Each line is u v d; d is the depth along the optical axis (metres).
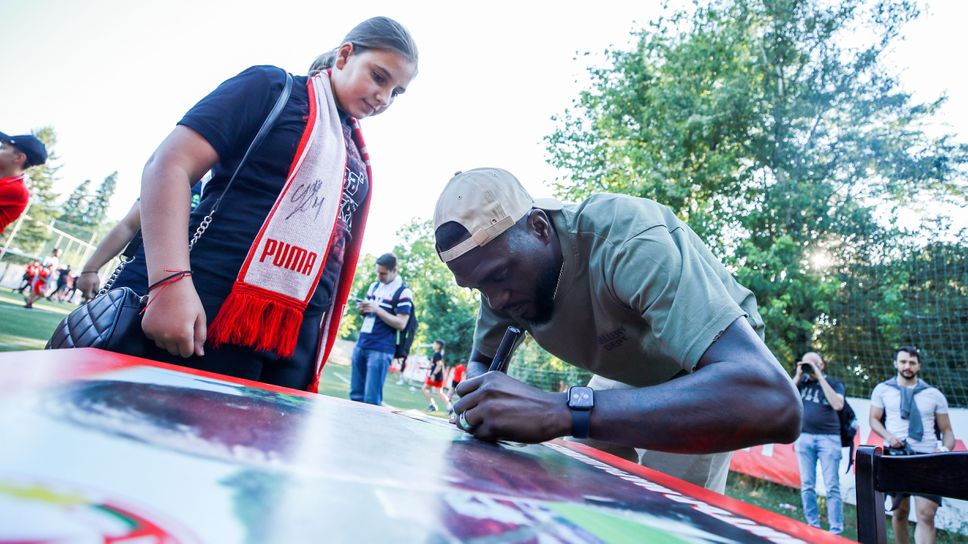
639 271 1.17
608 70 13.80
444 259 1.35
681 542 0.51
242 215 1.51
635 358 1.51
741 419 0.92
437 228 1.35
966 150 10.62
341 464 0.54
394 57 1.73
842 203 10.54
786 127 11.18
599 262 1.33
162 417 0.55
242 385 1.00
